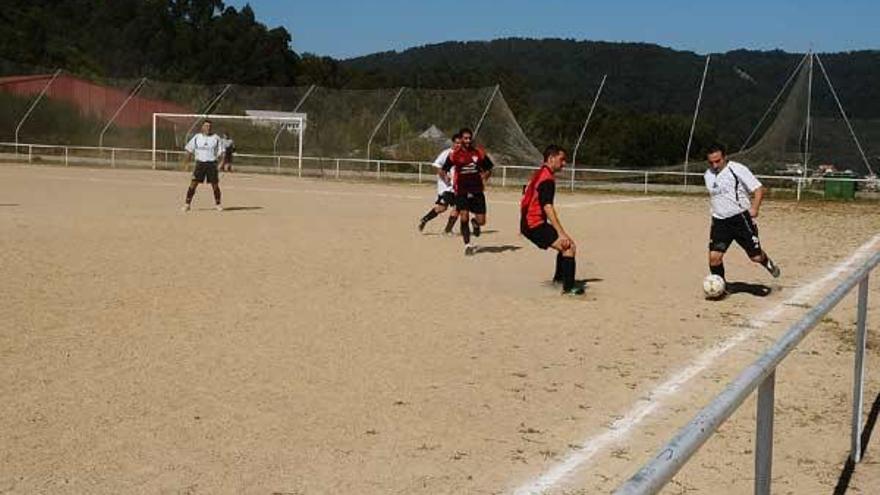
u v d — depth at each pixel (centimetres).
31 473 473
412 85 7769
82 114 4409
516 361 745
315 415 588
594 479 492
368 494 464
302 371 691
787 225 2111
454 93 4047
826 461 541
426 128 3988
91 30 8094
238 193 2712
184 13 9338
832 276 1274
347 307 948
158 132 4406
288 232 1642
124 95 4500
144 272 1127
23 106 4434
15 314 851
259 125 4200
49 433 535
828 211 2552
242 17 8438
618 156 4747
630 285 1155
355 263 1270
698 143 4697
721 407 268
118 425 554
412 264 1280
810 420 619
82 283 1032
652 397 651
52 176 3297
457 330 854
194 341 772
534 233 1083
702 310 995
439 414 598
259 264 1230
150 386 637
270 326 843
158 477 475
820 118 3416
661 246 1598
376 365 717
